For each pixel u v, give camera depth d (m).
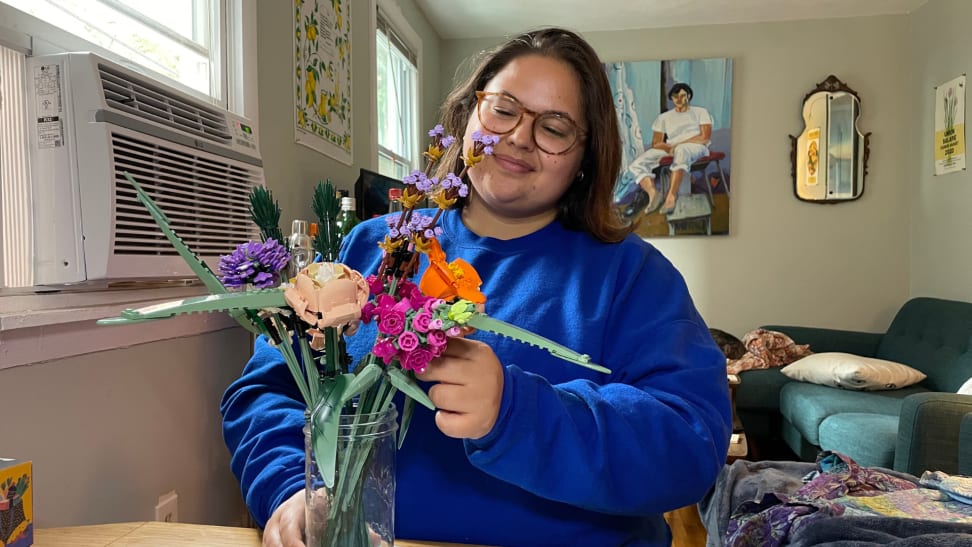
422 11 3.36
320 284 0.39
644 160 3.60
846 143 3.43
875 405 2.37
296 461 0.66
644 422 0.56
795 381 2.84
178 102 1.11
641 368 0.64
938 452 1.75
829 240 3.50
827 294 3.51
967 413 1.70
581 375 0.67
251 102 1.49
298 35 1.79
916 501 1.37
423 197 0.44
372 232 0.84
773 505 1.46
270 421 0.70
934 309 2.88
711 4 3.29
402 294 0.44
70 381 0.89
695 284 3.61
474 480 0.68
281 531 0.57
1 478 0.55
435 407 0.44
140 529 0.67
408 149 3.21
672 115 3.57
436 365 0.47
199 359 1.23
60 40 0.94
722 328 3.59
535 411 0.51
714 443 0.59
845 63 3.45
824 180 3.46
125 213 0.92
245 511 1.40
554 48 0.73
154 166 0.99
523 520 0.67
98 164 0.89
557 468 0.52
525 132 0.69
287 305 0.40
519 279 0.75
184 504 1.18
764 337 3.16
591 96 0.73
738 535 1.38
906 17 3.39
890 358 3.02
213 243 1.15
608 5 3.29
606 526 0.68
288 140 1.73
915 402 1.79
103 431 0.96
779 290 3.55
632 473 0.54
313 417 0.43
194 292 1.19
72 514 0.89
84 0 1.04
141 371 1.05
